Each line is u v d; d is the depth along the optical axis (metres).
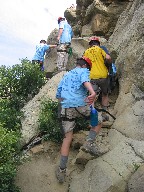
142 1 3.71
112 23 4.50
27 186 2.39
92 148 2.45
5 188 2.19
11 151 2.39
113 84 3.09
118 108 2.93
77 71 2.44
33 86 3.50
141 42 3.11
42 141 2.75
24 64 3.50
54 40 4.66
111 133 2.68
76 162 2.52
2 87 3.42
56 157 2.65
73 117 2.39
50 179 2.44
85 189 2.25
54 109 2.93
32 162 2.57
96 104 3.10
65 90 2.42
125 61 3.16
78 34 5.17
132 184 2.09
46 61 4.42
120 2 4.51
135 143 2.41
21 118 2.96
